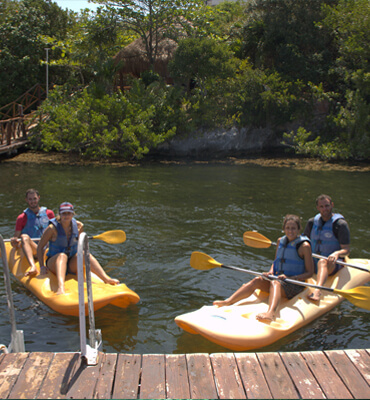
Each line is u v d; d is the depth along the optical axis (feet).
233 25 70.79
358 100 55.01
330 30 62.34
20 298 16.05
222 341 12.58
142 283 17.69
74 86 66.59
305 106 59.77
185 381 9.80
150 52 63.62
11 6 82.38
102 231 24.13
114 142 52.60
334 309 15.64
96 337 11.68
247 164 51.21
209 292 17.01
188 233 24.22
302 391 9.53
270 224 26.30
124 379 9.80
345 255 16.47
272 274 15.56
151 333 13.93
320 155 56.54
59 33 76.38
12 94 70.33
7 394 9.20
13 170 42.96
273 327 13.33
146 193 34.27
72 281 16.19
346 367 10.41
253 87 57.98
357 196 34.73
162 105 54.95
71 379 9.72
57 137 53.52
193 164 50.44
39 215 18.98
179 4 60.54
